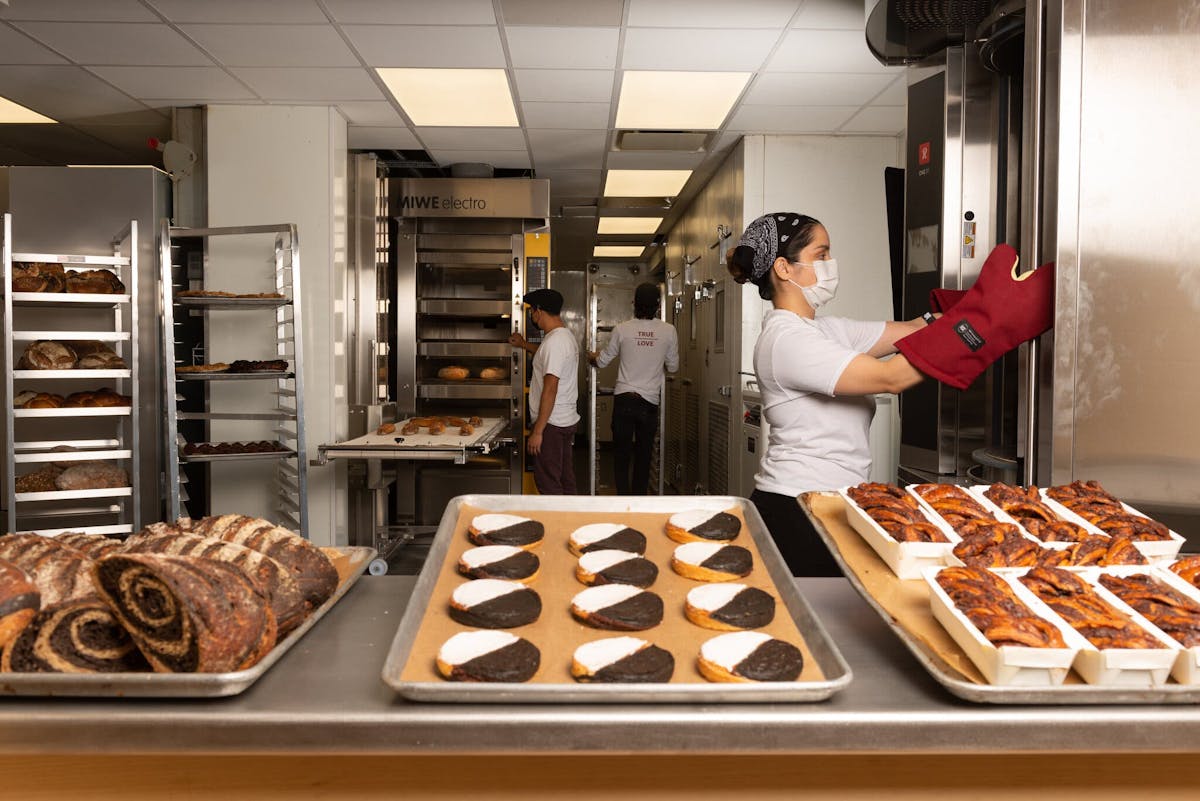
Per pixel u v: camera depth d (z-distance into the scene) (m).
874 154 5.19
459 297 5.96
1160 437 1.71
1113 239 1.68
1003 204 2.53
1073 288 1.68
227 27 3.55
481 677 0.99
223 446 4.27
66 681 0.92
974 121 2.58
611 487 8.11
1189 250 1.69
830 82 4.18
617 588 1.26
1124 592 1.08
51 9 3.38
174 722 0.89
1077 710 0.91
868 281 5.23
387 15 3.41
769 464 2.03
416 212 5.63
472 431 4.68
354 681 1.01
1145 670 0.91
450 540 1.48
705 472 6.55
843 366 1.78
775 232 1.96
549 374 4.87
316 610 1.22
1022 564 1.20
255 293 4.54
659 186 6.69
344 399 5.04
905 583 1.22
